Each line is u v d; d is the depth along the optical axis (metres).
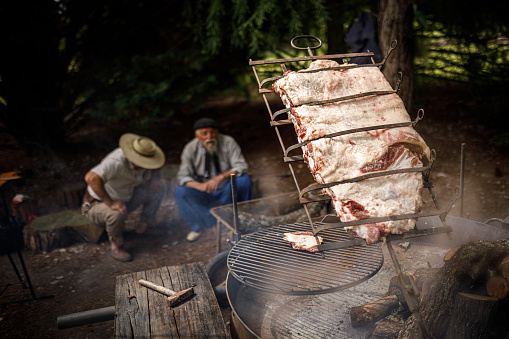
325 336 2.37
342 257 2.46
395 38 3.74
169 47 7.52
